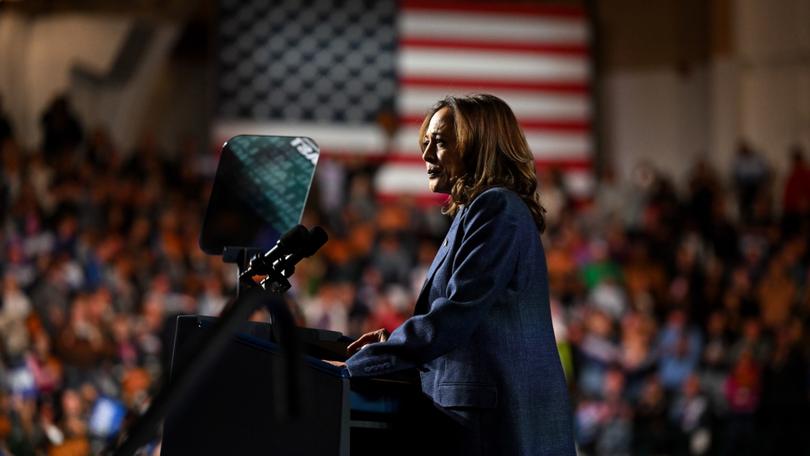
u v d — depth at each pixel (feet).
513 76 108.88
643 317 76.28
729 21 116.67
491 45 108.78
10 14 102.83
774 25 116.26
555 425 18.31
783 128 115.65
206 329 18.60
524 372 18.19
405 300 72.18
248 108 105.81
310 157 20.22
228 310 13.97
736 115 116.06
